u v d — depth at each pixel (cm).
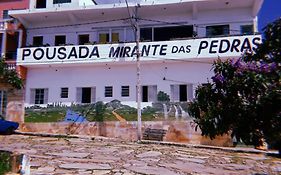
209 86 680
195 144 1923
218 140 1966
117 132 2167
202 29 2342
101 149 1490
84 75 2350
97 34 2477
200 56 2148
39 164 1052
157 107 2136
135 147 1614
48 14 2444
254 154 1664
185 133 2041
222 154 1561
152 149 1557
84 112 2262
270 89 596
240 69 640
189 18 2362
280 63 638
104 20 2475
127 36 2428
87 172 950
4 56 2438
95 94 2319
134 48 2236
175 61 2212
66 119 2281
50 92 2367
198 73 2203
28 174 852
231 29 2305
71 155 1278
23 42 2517
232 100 641
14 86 2328
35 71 2412
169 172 998
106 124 2197
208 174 1007
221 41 2136
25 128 2320
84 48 2297
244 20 2300
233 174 1038
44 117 2327
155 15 2397
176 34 2377
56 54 2320
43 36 2542
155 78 2248
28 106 2366
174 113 2095
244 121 637
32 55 2344
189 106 704
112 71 2320
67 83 2361
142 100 2253
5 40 2489
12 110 2378
